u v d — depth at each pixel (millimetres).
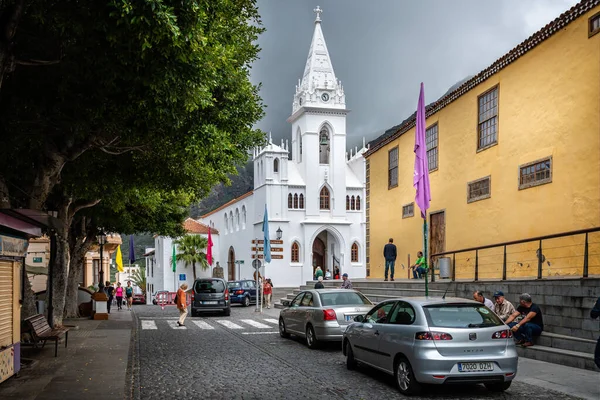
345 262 57094
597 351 8430
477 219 18797
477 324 8656
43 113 11672
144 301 55969
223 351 13898
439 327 8531
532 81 15922
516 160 16656
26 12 9141
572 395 8547
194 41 8633
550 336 11602
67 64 9922
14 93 11133
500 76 17562
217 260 71875
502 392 8828
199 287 27219
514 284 13633
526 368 10625
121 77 9453
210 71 10273
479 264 18578
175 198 26812
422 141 16766
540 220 15492
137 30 8086
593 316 8727
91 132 12430
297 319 15383
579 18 14031
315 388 9344
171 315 27953
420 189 16359
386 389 9258
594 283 10781
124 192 18188
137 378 10242
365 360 10328
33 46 9875
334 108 57625
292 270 55406
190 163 15148
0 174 11906
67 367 11203
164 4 8102
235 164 19578
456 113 20422
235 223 66750
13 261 9836
